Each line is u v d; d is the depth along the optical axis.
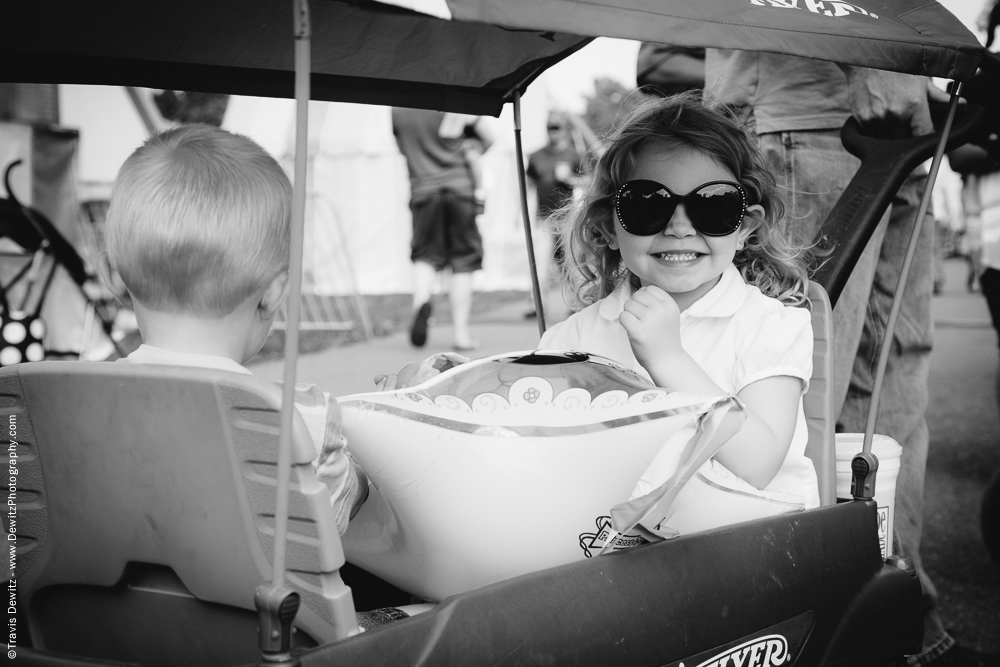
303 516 0.92
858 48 1.27
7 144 4.62
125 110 6.31
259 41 1.57
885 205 1.79
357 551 1.30
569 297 2.08
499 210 8.56
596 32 0.99
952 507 3.15
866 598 1.37
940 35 1.45
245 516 0.94
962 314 6.09
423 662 0.92
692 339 1.59
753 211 1.72
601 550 1.15
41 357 2.98
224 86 1.70
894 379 2.49
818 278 1.78
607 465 1.11
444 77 1.85
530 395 1.14
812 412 1.63
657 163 1.64
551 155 7.23
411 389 1.15
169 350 1.08
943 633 2.32
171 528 0.98
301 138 0.86
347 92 1.81
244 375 0.93
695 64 2.66
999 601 2.56
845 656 1.34
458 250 5.78
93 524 1.04
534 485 1.10
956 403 4.29
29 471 1.07
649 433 1.11
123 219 1.07
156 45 1.55
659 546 1.13
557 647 1.01
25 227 3.63
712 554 1.17
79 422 1.01
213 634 1.01
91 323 3.94
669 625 1.11
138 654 1.07
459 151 5.79
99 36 1.50
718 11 1.15
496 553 1.13
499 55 1.75
